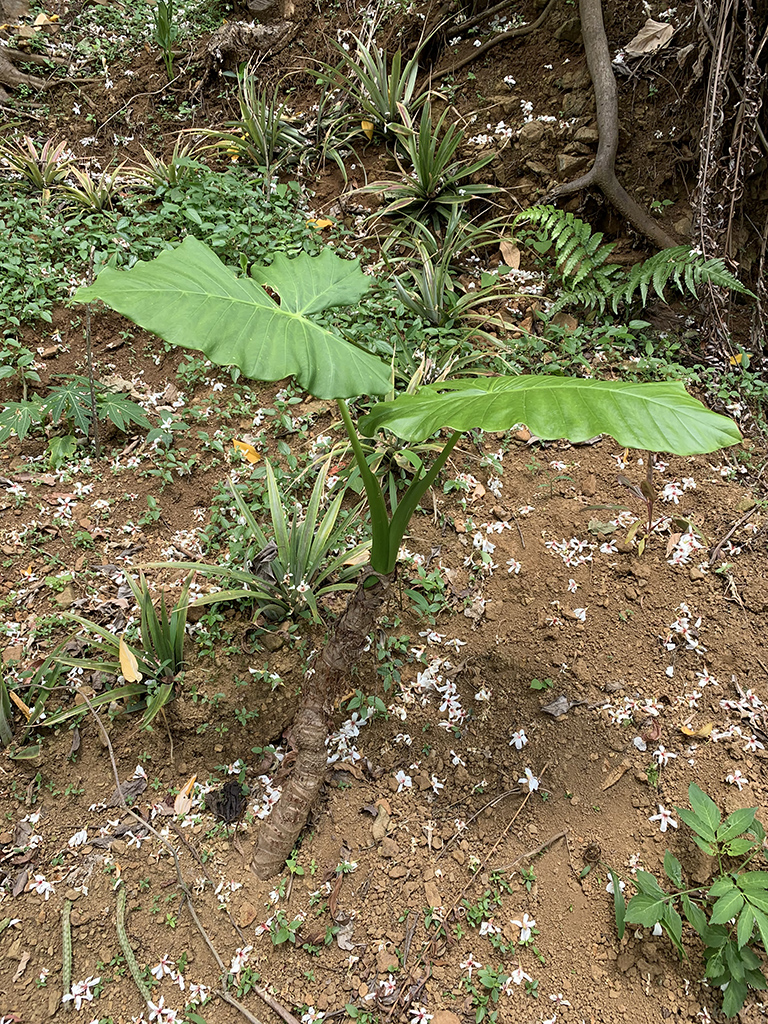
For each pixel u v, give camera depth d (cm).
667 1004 198
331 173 437
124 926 206
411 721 244
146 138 470
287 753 236
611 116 359
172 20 508
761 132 333
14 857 214
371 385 169
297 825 212
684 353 341
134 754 234
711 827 202
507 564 274
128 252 371
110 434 316
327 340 173
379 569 185
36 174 406
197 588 265
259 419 320
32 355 321
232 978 202
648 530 282
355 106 446
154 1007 195
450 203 393
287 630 254
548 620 261
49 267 363
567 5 391
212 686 241
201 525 288
